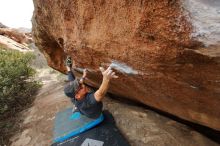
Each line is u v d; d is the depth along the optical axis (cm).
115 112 399
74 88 341
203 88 202
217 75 177
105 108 415
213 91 196
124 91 360
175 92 240
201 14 152
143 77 254
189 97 232
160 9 169
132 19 199
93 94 326
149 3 173
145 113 381
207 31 155
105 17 232
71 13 295
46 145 363
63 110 431
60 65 562
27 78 665
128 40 219
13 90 562
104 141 332
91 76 389
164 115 368
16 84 601
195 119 273
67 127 374
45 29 442
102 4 227
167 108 307
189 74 196
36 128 423
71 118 393
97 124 361
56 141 354
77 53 334
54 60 561
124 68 268
